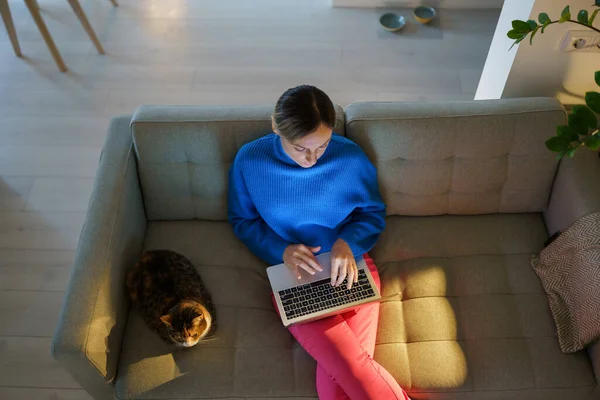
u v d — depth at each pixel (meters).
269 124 1.76
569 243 1.70
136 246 1.82
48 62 3.03
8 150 2.68
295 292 1.66
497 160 1.81
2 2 2.77
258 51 3.06
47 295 2.23
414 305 1.74
